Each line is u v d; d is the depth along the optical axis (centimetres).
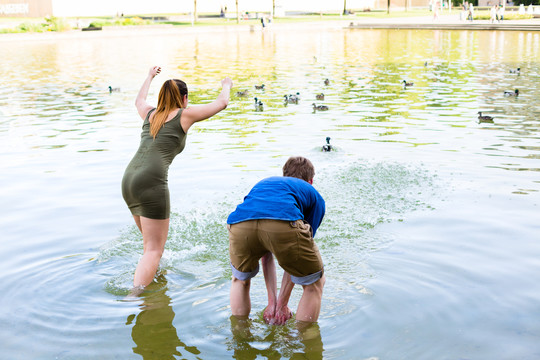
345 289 391
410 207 554
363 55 2488
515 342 321
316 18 5753
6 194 625
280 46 3041
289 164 404
